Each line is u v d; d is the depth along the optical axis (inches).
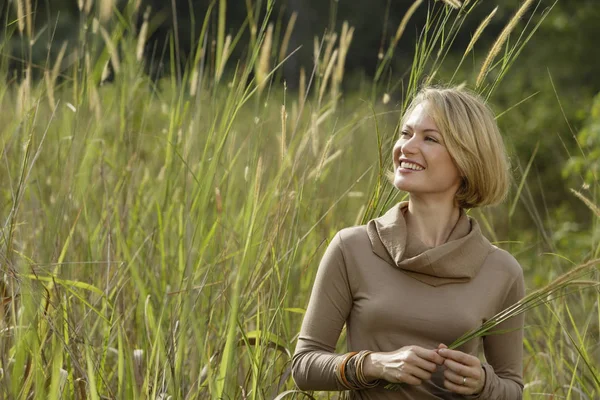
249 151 146.7
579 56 552.4
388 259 113.0
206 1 797.9
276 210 144.3
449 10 137.1
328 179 189.8
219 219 134.8
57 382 110.0
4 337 125.6
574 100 482.3
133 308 142.3
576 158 279.1
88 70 167.2
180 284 127.1
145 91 199.9
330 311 114.5
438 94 114.0
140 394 121.8
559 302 174.2
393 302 111.0
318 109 154.1
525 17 597.9
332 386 111.5
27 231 161.0
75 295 134.5
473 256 112.8
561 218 350.6
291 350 137.7
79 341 125.4
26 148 137.7
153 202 171.2
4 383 116.2
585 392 146.3
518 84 495.8
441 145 112.3
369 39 967.6
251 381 132.5
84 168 163.3
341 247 115.1
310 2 948.6
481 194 114.8
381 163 133.5
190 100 158.4
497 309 114.8
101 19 156.5
